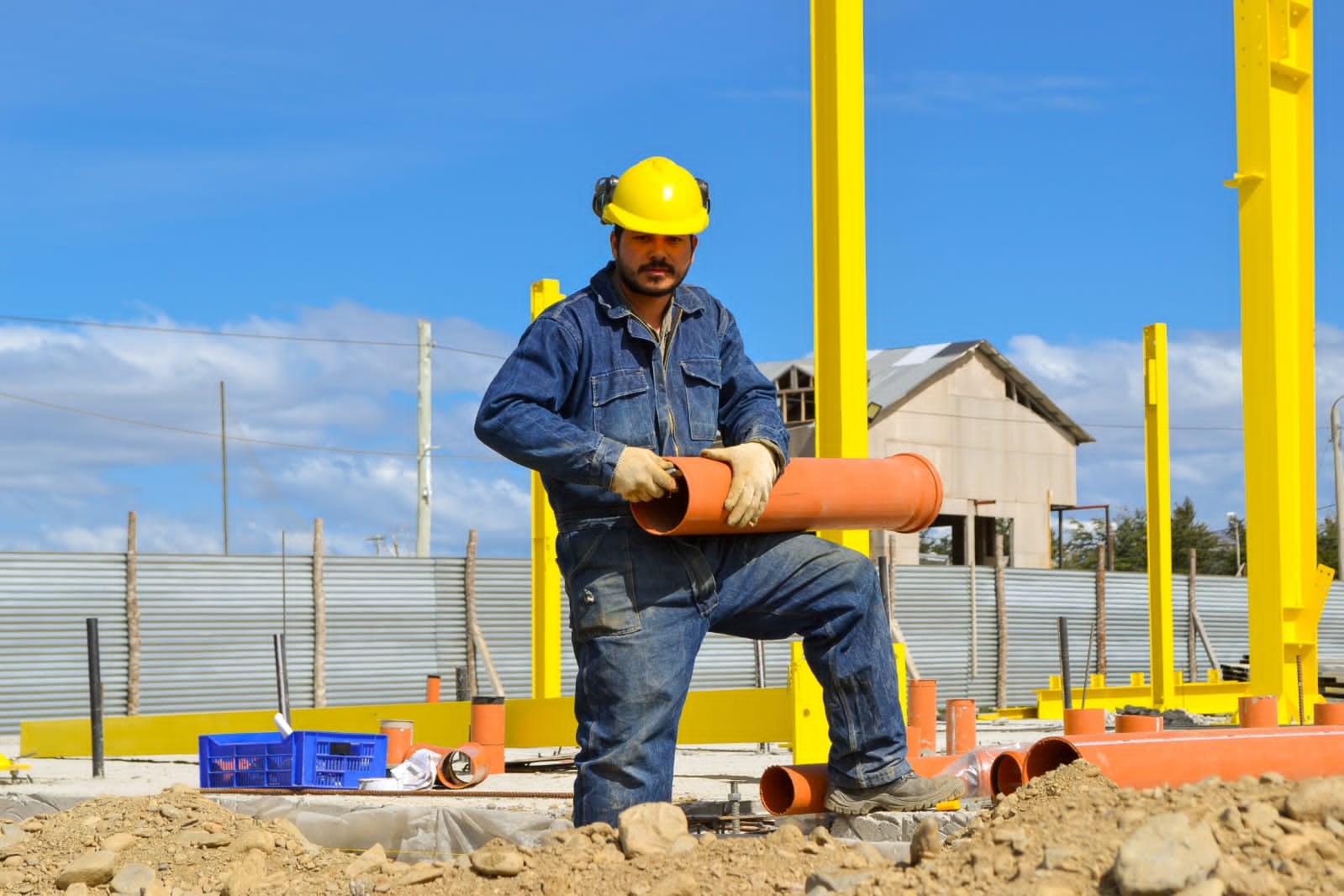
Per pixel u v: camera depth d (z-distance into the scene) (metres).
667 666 4.18
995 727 13.29
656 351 4.33
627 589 4.18
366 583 22.69
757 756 10.14
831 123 6.84
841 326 6.74
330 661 22.28
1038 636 27.70
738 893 3.42
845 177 6.80
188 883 4.54
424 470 33.62
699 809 5.14
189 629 21.31
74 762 10.92
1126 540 62.16
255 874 4.35
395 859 5.91
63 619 20.34
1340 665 31.05
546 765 9.54
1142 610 29.12
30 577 20.19
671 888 3.42
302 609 22.09
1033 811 3.50
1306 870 2.94
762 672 17.20
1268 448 10.23
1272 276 10.22
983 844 3.34
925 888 3.12
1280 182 10.49
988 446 45.28
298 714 10.43
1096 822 3.28
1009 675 27.19
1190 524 61.72
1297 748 4.21
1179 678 16.52
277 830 5.10
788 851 3.69
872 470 4.44
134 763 10.87
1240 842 3.05
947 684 26.44
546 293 10.54
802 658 7.15
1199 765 4.09
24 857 4.87
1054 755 4.18
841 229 6.78
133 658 20.56
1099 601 26.84
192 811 5.26
